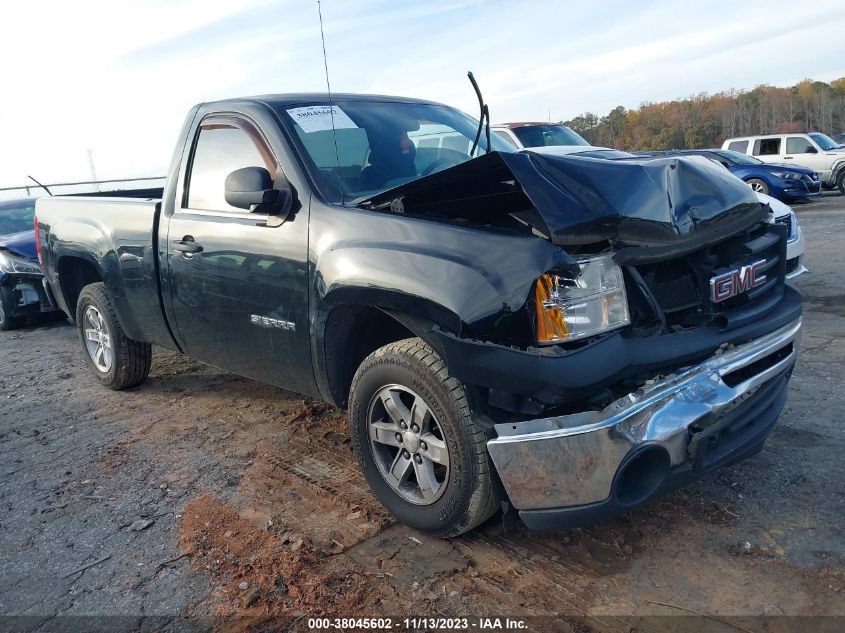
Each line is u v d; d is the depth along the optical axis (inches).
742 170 606.5
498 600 95.7
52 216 200.4
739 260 109.1
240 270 135.2
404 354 106.0
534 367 88.4
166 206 157.5
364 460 119.4
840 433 137.3
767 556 100.4
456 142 153.7
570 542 108.0
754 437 105.9
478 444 98.8
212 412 180.5
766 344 106.2
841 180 668.1
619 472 89.9
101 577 108.6
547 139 408.5
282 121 135.2
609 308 92.3
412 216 110.6
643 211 97.3
